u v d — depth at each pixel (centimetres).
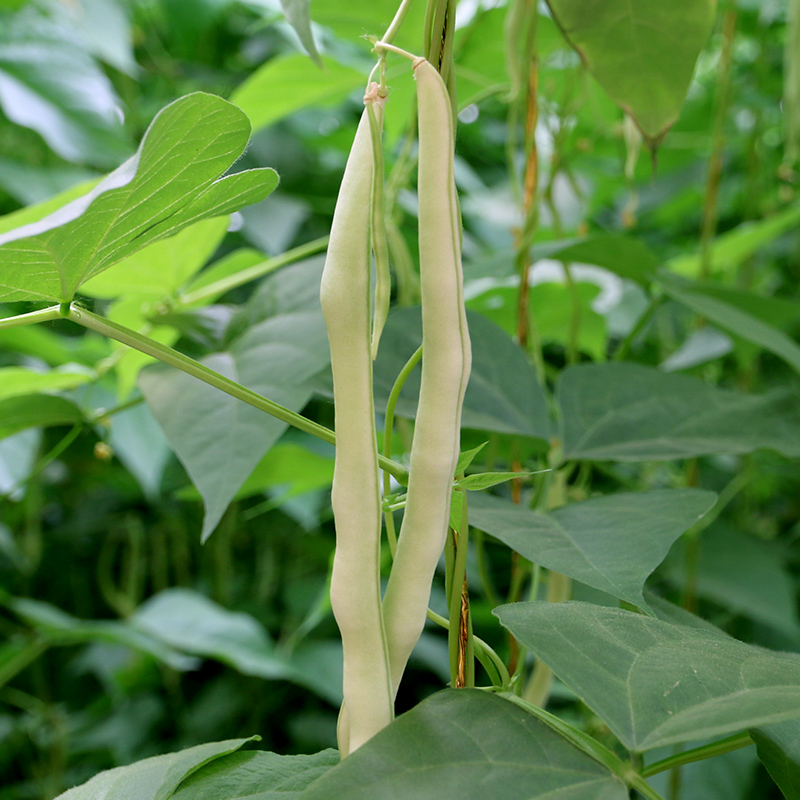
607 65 59
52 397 65
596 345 112
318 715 142
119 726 144
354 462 37
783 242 154
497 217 144
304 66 87
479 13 82
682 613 52
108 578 153
